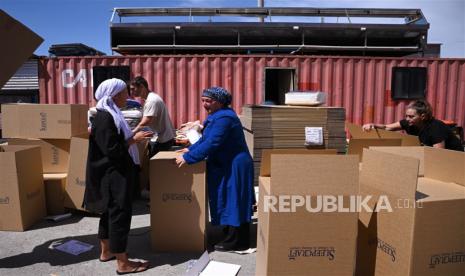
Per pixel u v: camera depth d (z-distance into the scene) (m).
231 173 3.30
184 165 3.36
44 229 4.05
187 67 7.58
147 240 3.74
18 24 2.89
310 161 2.16
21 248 3.55
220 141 3.18
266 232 2.29
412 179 2.00
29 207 4.09
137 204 4.94
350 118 7.72
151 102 4.77
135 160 3.14
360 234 2.44
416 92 7.76
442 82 7.79
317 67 7.60
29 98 9.99
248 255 3.40
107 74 7.56
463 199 2.05
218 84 7.59
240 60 7.55
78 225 4.18
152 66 7.58
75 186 4.41
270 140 4.70
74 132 4.58
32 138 4.58
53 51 8.69
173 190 3.39
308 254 2.23
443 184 2.46
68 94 7.64
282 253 2.22
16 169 3.88
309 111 4.76
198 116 7.65
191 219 3.41
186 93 7.62
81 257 3.36
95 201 3.00
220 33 8.31
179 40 8.59
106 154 2.86
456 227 2.05
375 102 7.74
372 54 8.73
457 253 2.06
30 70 9.84
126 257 3.04
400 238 2.09
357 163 2.18
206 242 3.56
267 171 2.77
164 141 5.01
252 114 4.68
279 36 8.42
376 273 2.31
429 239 2.02
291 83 7.66
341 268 2.25
